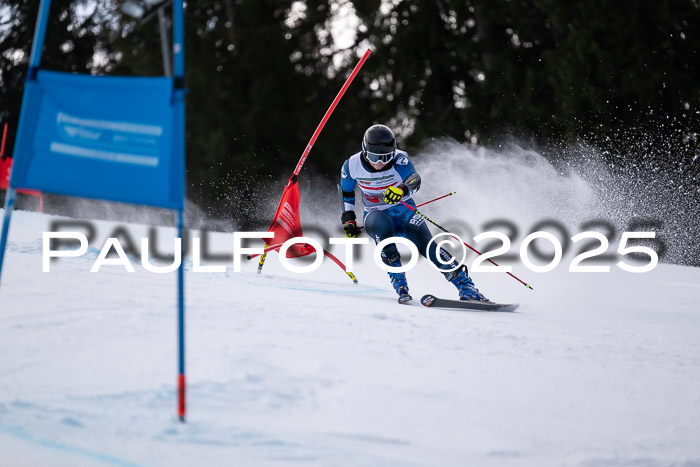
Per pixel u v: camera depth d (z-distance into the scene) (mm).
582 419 10391
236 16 78562
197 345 11367
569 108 66000
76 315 12391
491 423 9820
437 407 10109
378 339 13039
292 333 12727
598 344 14867
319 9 80188
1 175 33531
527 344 14125
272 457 8094
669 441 9898
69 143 9328
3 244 9484
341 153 78438
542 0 66562
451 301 18469
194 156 78375
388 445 8773
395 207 19891
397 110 77562
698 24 66750
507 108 70250
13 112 86625
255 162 77062
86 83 9336
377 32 74875
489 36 73375
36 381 9594
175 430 8523
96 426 8453
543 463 8852
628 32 65250
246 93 80062
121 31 78562
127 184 9195
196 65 78062
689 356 14570
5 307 12477
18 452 7602
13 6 85562
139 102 9195
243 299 15383
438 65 76688
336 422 9258
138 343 11273
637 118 66000
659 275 31891
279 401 9688
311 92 80562
